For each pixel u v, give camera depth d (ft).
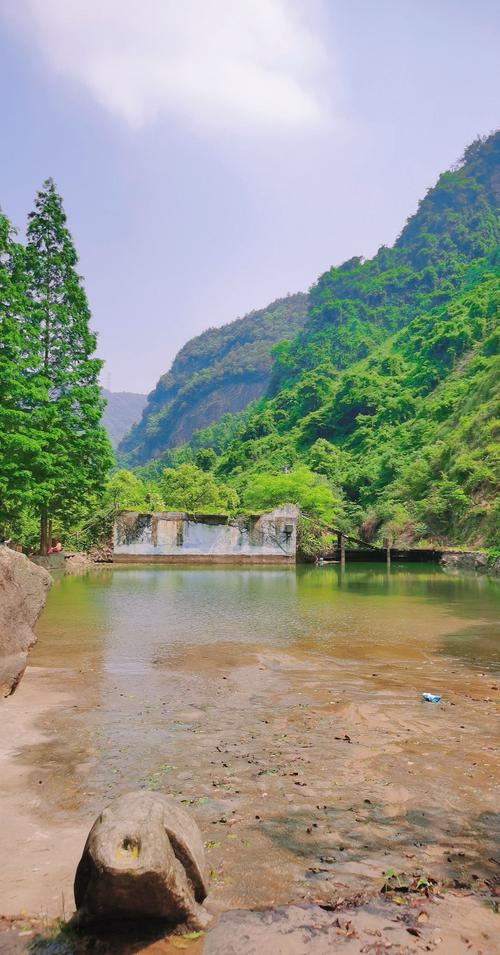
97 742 19.01
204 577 89.10
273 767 17.10
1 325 80.28
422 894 11.09
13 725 20.52
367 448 305.73
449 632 41.19
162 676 28.07
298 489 161.89
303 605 55.62
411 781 16.19
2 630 24.21
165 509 183.11
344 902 10.83
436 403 285.02
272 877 11.64
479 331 367.04
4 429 82.33
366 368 441.27
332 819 14.03
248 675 28.35
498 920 10.32
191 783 15.94
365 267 652.89
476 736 19.83
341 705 23.26
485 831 13.52
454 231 643.45
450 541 157.38
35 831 13.34
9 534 107.86
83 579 84.02
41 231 102.53
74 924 10.14
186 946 9.74
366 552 138.51
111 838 10.16
